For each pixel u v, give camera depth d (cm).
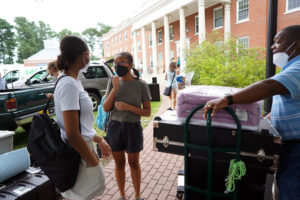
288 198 135
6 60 6881
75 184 145
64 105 127
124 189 252
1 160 201
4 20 6688
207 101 129
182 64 1683
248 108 122
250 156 123
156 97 980
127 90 219
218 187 134
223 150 125
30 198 193
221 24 1688
